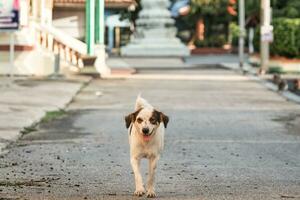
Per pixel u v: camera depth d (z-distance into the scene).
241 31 50.44
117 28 88.44
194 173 12.70
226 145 16.59
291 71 46.38
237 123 20.92
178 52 77.81
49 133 18.70
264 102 27.33
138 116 10.16
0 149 15.63
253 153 15.36
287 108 25.27
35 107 23.56
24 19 36.72
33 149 15.83
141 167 13.27
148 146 10.32
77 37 44.72
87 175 12.43
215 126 20.19
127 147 16.16
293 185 11.55
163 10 79.62
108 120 21.52
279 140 17.53
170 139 17.56
